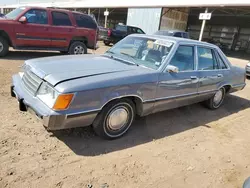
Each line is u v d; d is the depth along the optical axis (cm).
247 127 474
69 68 331
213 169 316
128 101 345
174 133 404
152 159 318
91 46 998
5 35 809
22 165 271
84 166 285
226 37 2695
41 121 286
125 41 465
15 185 241
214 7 1828
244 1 1658
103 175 274
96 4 2756
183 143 373
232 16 2589
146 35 451
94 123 328
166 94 390
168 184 275
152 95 366
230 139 412
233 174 311
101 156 309
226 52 2302
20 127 349
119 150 329
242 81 590
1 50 827
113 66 365
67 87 280
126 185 264
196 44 442
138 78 341
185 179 288
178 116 482
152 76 358
